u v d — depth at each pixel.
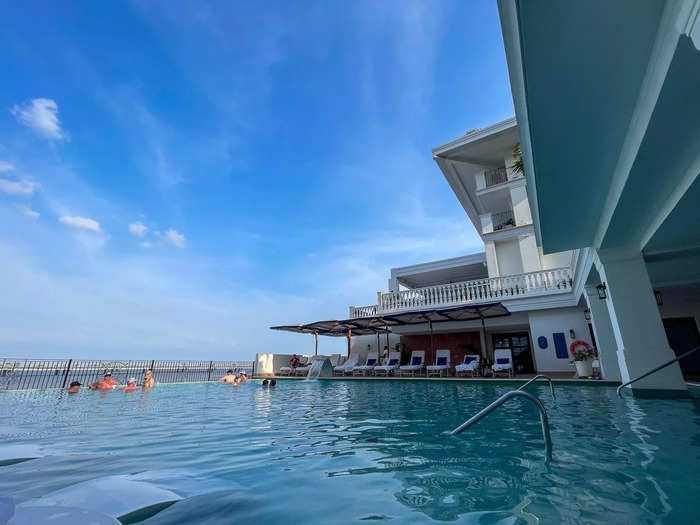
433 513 1.96
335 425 5.07
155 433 4.67
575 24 2.85
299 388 12.54
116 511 2.06
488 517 1.88
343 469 2.88
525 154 4.79
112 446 3.89
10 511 2.06
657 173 4.66
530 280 14.73
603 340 9.83
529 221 16.05
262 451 3.56
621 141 4.39
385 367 16.36
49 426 5.30
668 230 6.02
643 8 2.74
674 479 2.39
